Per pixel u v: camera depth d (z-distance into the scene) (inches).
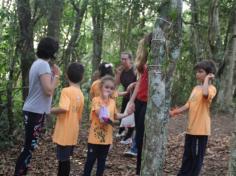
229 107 446.9
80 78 180.5
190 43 504.4
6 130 254.4
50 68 173.3
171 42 140.7
